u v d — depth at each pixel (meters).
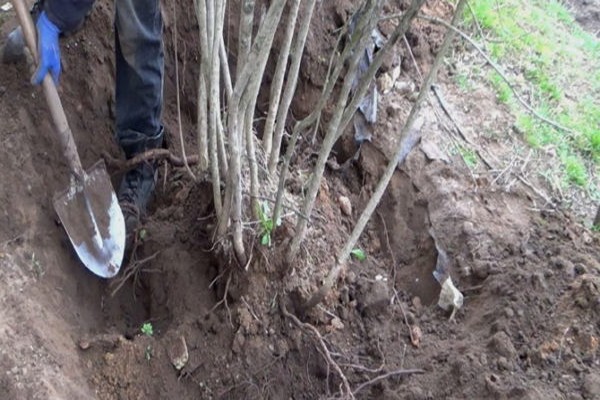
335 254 2.84
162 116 3.26
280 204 2.53
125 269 2.85
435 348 2.67
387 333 2.74
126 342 2.48
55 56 2.45
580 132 3.48
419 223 3.08
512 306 2.62
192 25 3.35
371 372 2.61
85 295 2.69
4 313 2.29
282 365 2.57
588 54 4.17
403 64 3.56
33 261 2.51
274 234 2.66
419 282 2.95
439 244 2.94
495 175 3.18
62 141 2.54
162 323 2.73
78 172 2.60
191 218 2.87
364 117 3.31
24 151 2.68
